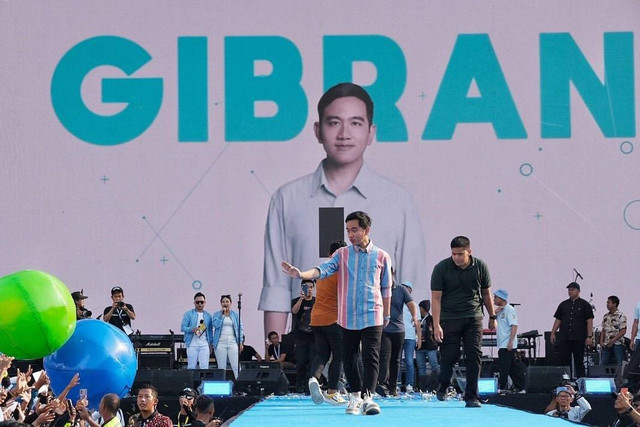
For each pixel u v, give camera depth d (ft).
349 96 91.56
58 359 44.34
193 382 67.82
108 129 91.76
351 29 92.02
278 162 91.76
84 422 44.34
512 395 67.87
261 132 91.86
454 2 92.07
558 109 91.76
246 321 90.27
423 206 91.09
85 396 42.86
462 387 69.10
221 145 91.81
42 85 91.86
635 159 91.45
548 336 84.28
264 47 92.22
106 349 44.62
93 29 92.38
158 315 90.27
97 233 90.89
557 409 63.77
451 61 91.97
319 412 45.27
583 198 91.09
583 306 78.18
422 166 91.35
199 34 92.48
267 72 92.12
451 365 48.75
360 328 42.96
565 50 92.12
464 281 47.62
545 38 92.12
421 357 76.89
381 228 90.79
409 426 35.68
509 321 74.38
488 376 75.87
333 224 90.79
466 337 48.03
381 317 43.21
